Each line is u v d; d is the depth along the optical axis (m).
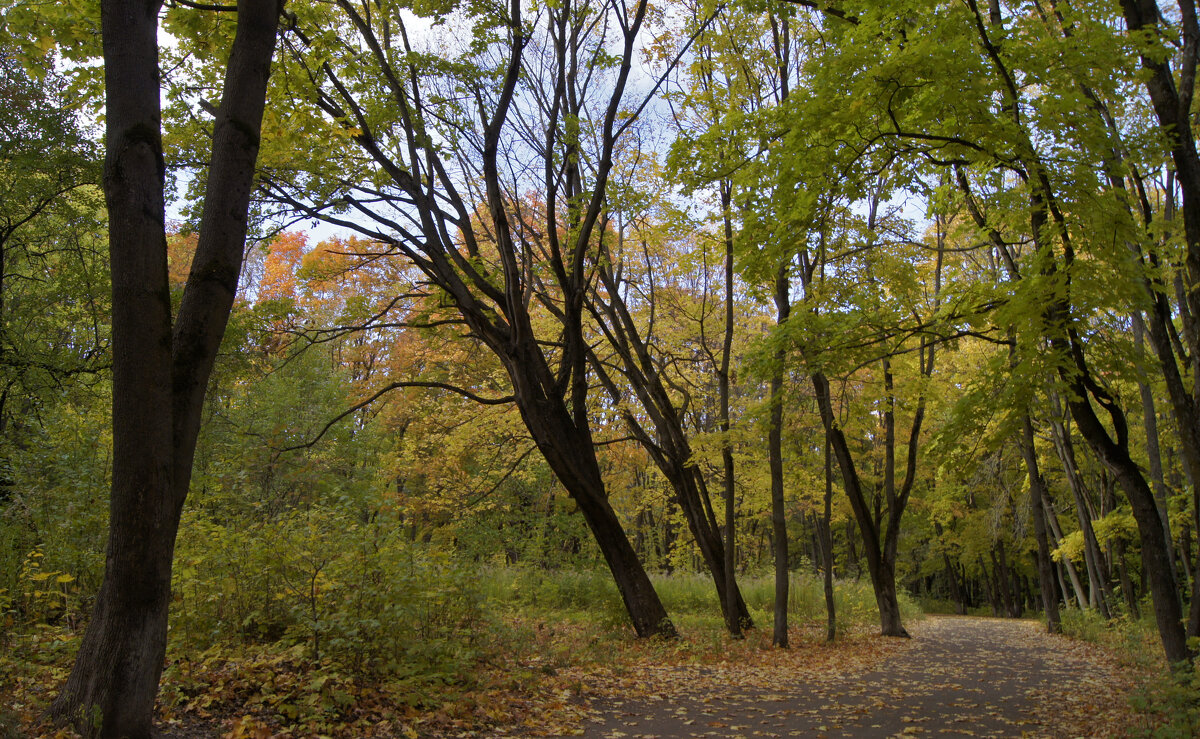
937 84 6.76
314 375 23.91
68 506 8.20
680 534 24.92
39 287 14.45
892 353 9.24
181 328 4.95
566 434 12.45
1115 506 23.80
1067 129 7.37
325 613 6.92
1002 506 24.16
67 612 7.57
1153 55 7.25
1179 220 9.28
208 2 7.76
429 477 20.36
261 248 12.18
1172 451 18.42
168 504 4.60
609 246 15.03
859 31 6.89
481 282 12.05
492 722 6.27
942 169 8.98
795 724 6.84
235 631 7.22
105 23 4.73
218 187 5.13
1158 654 11.91
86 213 13.72
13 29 7.21
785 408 14.74
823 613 20.52
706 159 8.76
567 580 18.86
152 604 4.48
